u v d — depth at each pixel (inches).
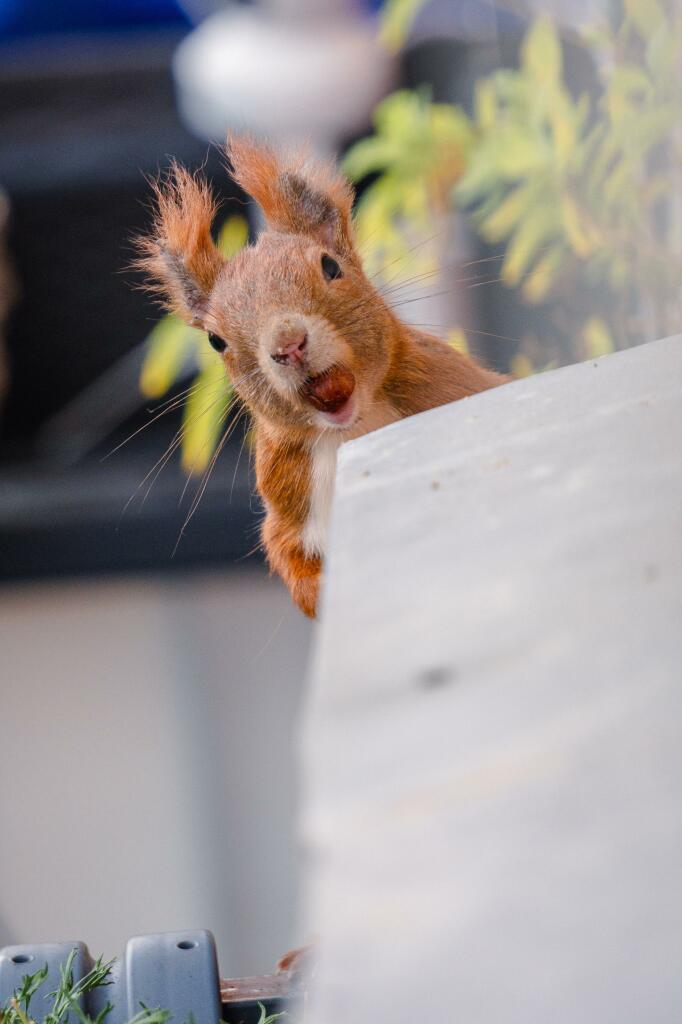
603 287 64.6
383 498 52.2
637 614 37.4
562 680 34.8
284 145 60.7
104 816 74.2
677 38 61.9
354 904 28.5
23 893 69.7
